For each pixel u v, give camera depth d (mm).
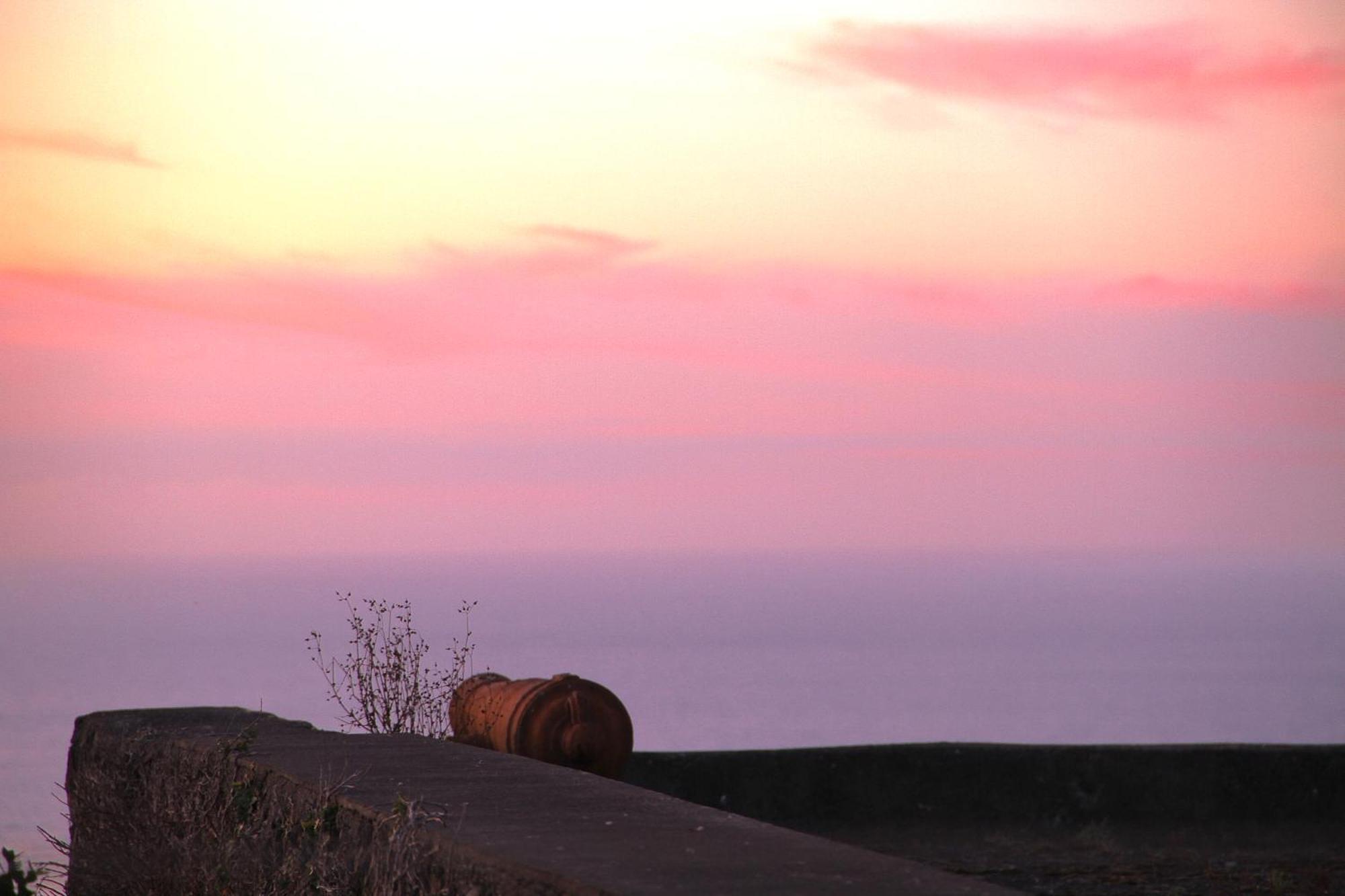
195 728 23359
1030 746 33312
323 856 15609
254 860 16781
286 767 18375
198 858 17438
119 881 18125
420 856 13914
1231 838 31328
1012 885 24641
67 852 20703
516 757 19469
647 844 13336
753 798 32781
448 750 20125
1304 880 24594
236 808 18516
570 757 28047
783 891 11383
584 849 13094
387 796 16219
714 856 12727
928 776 33062
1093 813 32688
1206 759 32781
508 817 14766
